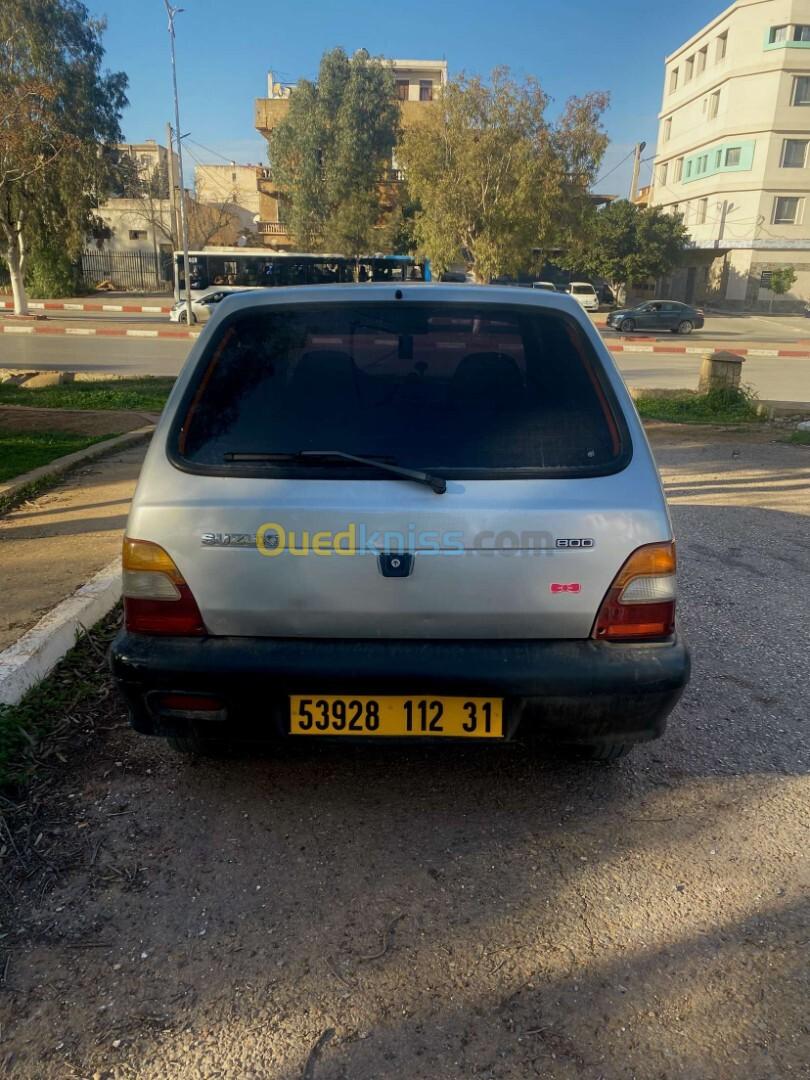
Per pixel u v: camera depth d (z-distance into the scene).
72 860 2.48
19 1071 1.81
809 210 47.44
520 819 2.70
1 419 10.20
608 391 2.55
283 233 54.31
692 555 5.51
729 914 2.29
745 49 46.41
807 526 6.30
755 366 21.61
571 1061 1.85
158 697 2.40
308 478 2.37
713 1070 1.83
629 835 2.63
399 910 2.30
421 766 3.00
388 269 33.34
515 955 2.14
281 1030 1.92
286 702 2.38
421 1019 1.95
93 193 32.00
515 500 2.34
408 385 2.54
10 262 31.50
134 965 2.10
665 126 58.31
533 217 27.67
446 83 27.73
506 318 2.64
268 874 2.43
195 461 2.42
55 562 4.93
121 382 14.83
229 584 2.38
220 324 2.64
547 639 2.41
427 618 2.37
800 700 3.53
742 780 2.94
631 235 44.38
